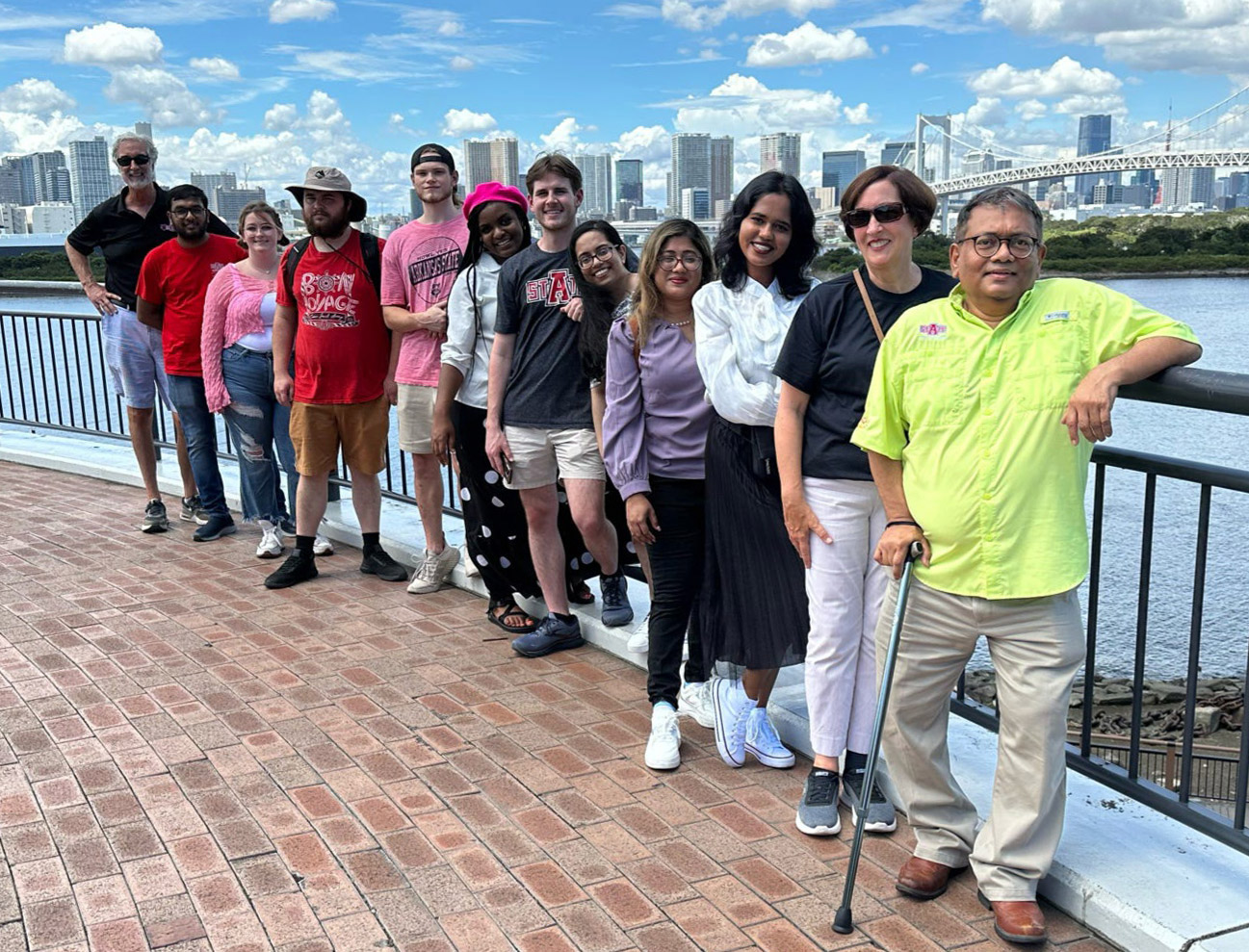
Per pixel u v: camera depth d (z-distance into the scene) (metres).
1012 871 2.54
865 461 2.92
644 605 4.73
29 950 2.49
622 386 3.55
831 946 2.50
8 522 6.66
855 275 2.88
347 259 5.15
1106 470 2.73
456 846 2.95
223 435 9.81
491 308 4.51
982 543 2.43
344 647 4.52
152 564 5.76
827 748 3.04
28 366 9.12
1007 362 2.40
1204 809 2.62
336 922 2.60
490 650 4.48
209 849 2.94
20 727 3.75
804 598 3.24
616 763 3.46
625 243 3.98
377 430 5.33
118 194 6.37
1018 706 2.47
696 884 2.76
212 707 3.92
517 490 4.36
